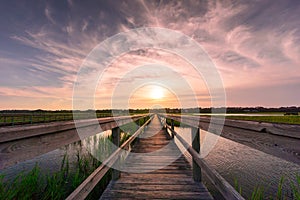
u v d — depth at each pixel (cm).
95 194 318
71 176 407
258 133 134
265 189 390
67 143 181
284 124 107
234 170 521
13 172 493
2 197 254
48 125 147
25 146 125
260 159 617
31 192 290
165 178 336
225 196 140
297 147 95
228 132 186
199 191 282
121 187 296
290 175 471
